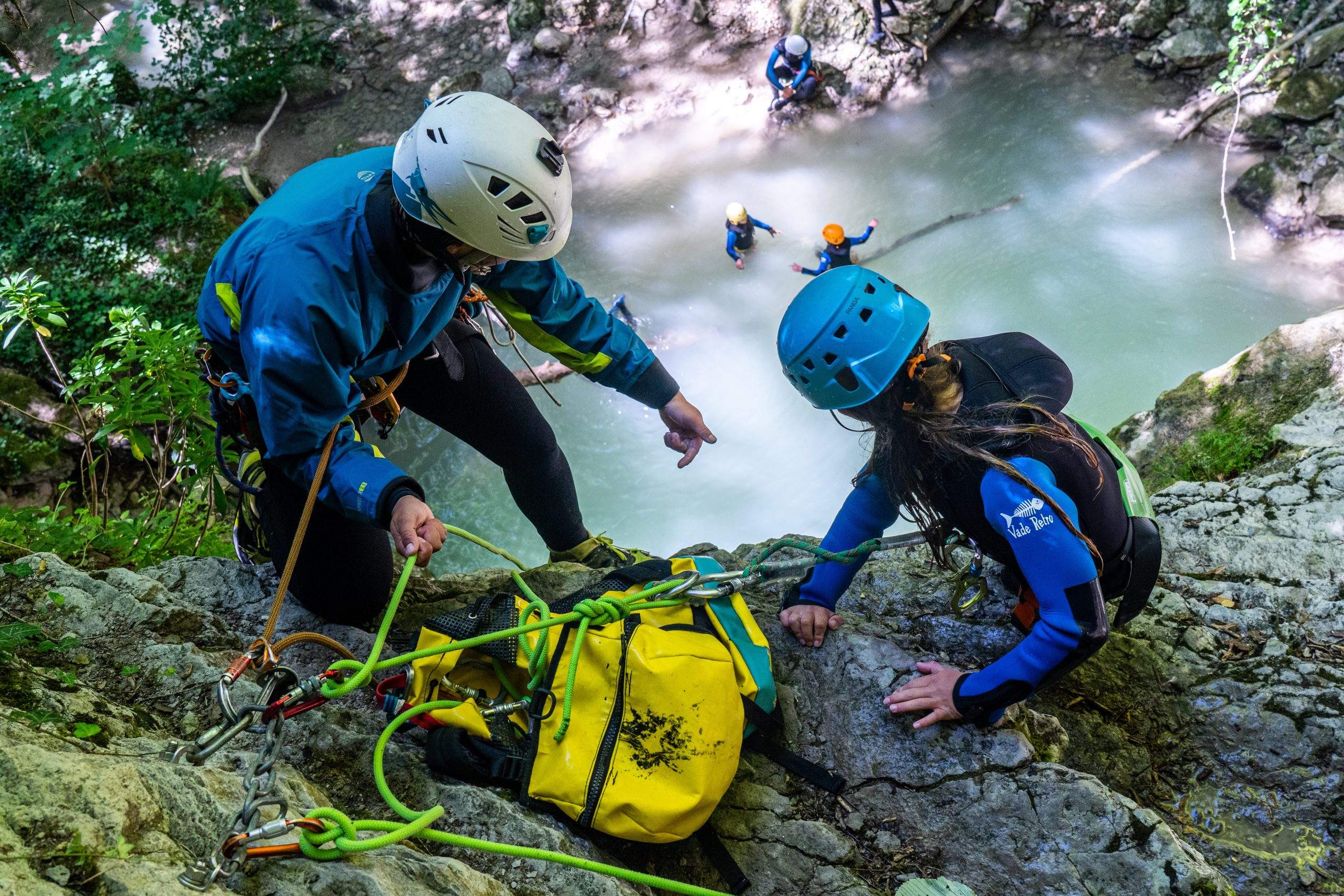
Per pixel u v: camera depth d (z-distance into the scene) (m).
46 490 10.16
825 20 13.45
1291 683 2.60
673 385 3.00
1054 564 1.97
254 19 14.27
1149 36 12.60
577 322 2.84
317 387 2.13
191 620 2.64
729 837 2.25
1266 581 3.04
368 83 14.19
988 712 2.19
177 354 4.08
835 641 2.53
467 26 14.52
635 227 12.46
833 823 2.27
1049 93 12.80
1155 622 2.85
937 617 2.82
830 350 2.04
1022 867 2.13
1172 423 4.77
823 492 10.17
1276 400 4.46
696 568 2.48
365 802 2.11
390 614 2.03
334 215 2.13
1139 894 2.04
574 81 13.76
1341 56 10.94
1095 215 11.56
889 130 13.00
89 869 1.37
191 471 4.55
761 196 12.56
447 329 2.73
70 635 2.51
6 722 1.79
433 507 10.66
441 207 2.02
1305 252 10.75
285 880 1.56
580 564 3.25
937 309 11.06
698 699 2.17
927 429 2.01
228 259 2.23
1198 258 10.88
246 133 13.80
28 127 12.51
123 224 12.17
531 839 2.02
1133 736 2.57
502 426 2.89
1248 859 2.30
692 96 13.45
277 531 2.60
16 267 11.88
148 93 13.91
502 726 2.30
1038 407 2.00
